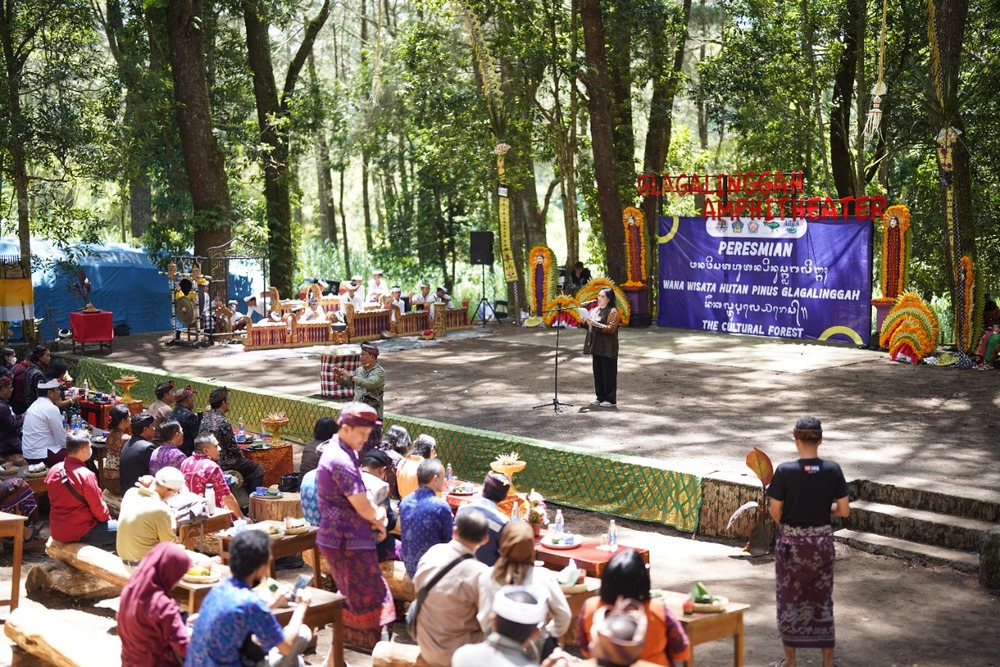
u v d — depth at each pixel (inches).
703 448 484.7
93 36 972.6
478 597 221.6
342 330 909.8
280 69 1849.2
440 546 230.7
